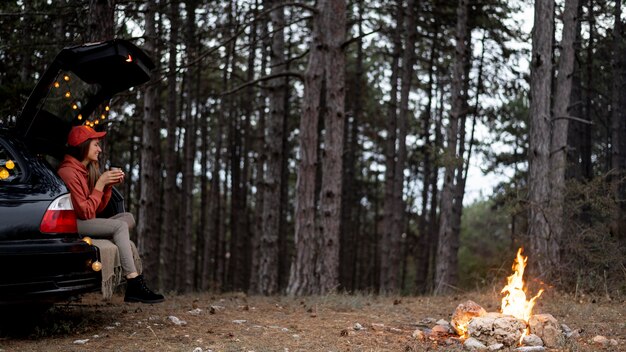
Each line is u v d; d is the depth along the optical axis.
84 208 5.68
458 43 16.38
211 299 9.08
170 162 19.05
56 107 6.93
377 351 5.25
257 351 5.07
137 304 7.60
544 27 11.94
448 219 16.47
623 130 17.39
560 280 10.70
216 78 26.14
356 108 24.86
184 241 24.97
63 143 6.35
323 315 7.42
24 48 10.98
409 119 27.91
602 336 5.93
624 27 19.53
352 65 27.19
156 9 12.90
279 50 16.33
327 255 11.73
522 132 25.33
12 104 10.29
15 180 5.17
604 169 22.03
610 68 20.69
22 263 4.90
